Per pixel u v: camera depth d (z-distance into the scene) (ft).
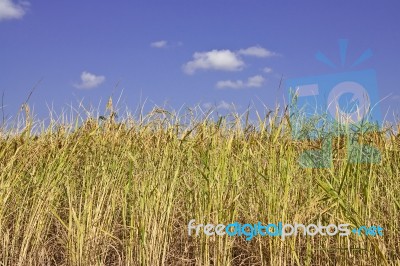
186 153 16.92
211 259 14.75
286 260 14.15
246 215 15.06
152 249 14.80
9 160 16.83
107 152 17.06
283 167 14.79
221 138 16.84
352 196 13.64
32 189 16.57
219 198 14.61
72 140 17.74
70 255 14.94
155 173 16.01
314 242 14.66
